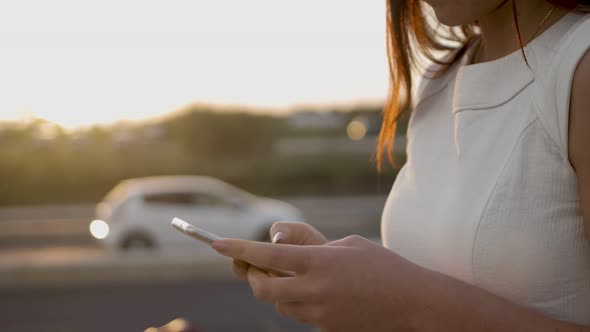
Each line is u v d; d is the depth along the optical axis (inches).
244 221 531.2
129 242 522.3
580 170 30.9
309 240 35.2
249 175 1178.0
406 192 40.5
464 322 30.0
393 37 44.8
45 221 822.5
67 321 307.1
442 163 38.6
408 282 29.9
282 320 296.4
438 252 36.5
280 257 29.7
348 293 29.4
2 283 379.2
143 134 1262.3
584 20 31.7
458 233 34.7
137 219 521.0
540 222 32.3
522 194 32.8
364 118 1444.4
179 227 33.0
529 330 30.3
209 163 1218.6
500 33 36.9
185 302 339.6
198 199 536.4
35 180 1094.4
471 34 44.6
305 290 29.6
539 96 32.4
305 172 1181.1
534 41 33.5
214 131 1269.7
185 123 1280.8
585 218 30.9
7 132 1158.3
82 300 347.9
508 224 32.9
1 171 1081.4
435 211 37.1
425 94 42.8
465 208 34.7
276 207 558.9
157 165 1174.3
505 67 34.8
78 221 805.9
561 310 32.4
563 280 32.2
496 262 33.3
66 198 1079.6
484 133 35.2
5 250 640.4
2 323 304.3
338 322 29.9
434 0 35.4
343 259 29.9
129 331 291.3
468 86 36.2
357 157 1253.7
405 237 39.4
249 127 1283.2
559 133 31.3
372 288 29.5
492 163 34.2
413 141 42.2
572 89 30.6
